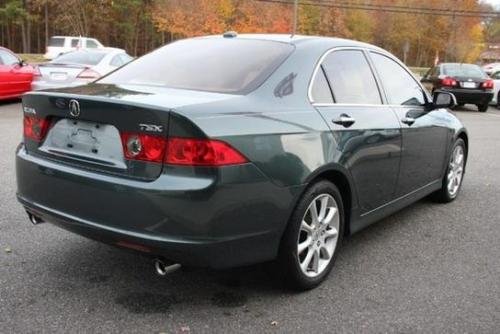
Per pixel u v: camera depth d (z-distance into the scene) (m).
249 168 3.05
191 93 3.36
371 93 4.33
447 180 5.80
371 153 4.05
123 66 4.24
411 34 71.06
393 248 4.55
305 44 3.92
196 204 2.89
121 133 3.06
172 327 3.15
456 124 5.75
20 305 3.32
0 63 12.46
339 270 4.04
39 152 3.50
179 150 2.90
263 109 3.29
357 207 4.05
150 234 2.96
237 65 3.69
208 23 48.47
